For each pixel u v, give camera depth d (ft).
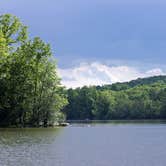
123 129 287.89
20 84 292.61
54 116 312.09
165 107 640.58
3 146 134.41
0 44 252.42
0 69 281.13
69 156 108.27
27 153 113.80
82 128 300.61
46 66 306.96
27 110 300.61
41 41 294.87
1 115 296.71
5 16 277.23
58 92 315.99
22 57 288.30
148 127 327.26
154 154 114.42
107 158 105.19
